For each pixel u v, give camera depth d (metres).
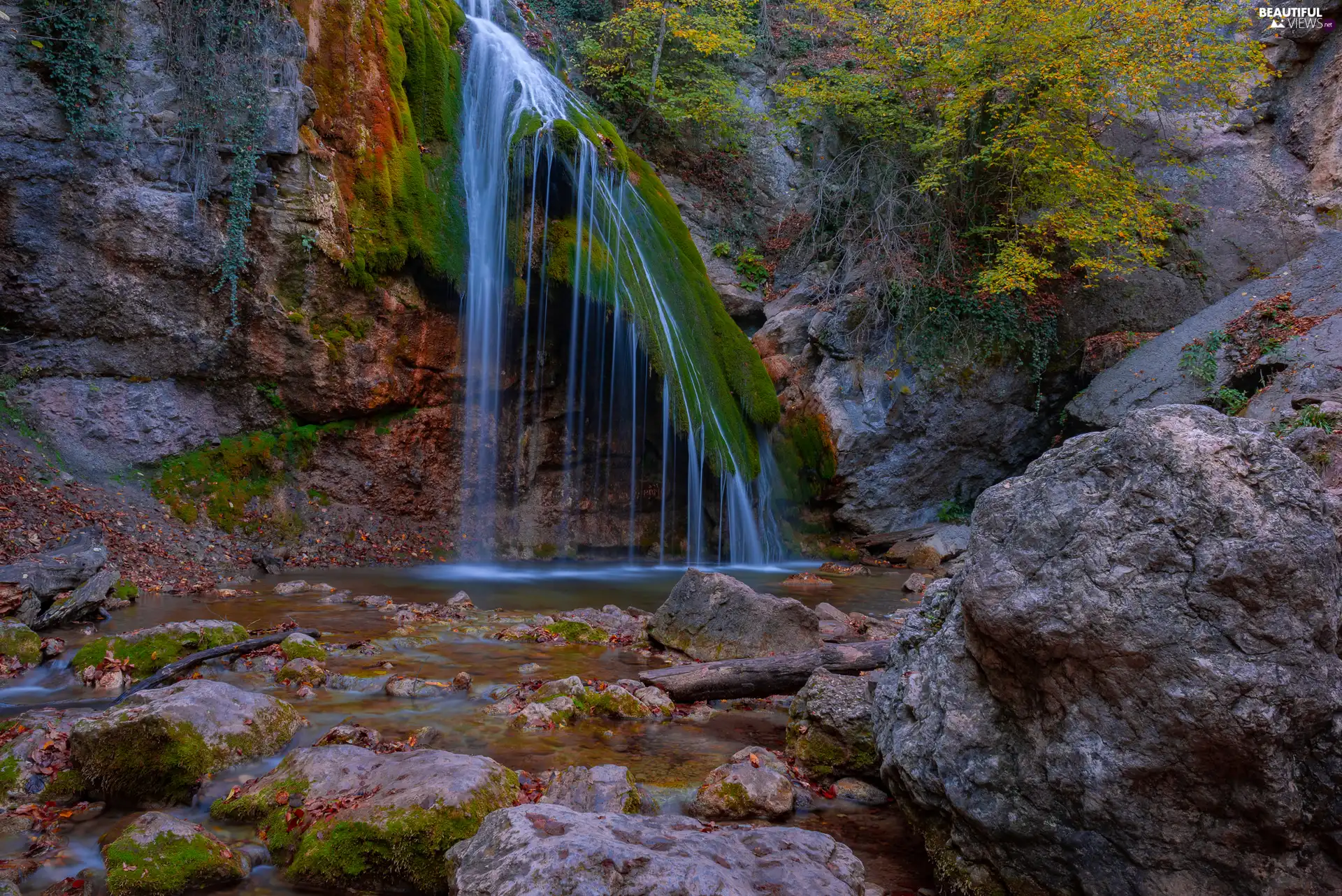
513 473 13.20
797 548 15.07
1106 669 2.58
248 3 10.27
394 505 12.10
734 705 5.51
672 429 13.73
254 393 10.95
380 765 3.69
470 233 12.67
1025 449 16.34
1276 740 2.36
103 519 9.16
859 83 17.42
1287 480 2.46
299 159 10.70
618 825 2.90
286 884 3.17
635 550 14.20
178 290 10.25
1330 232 14.73
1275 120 16.92
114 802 3.73
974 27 14.41
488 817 2.97
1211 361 13.48
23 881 3.08
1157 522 2.55
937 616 3.81
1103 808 2.62
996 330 15.82
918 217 16.83
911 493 15.64
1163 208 16.30
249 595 8.69
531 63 15.17
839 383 15.56
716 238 18.67
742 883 2.63
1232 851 2.51
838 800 4.10
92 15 9.50
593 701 5.18
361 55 11.47
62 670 5.59
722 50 18.28
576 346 13.65
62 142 9.49
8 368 9.48
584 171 13.50
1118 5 13.55
